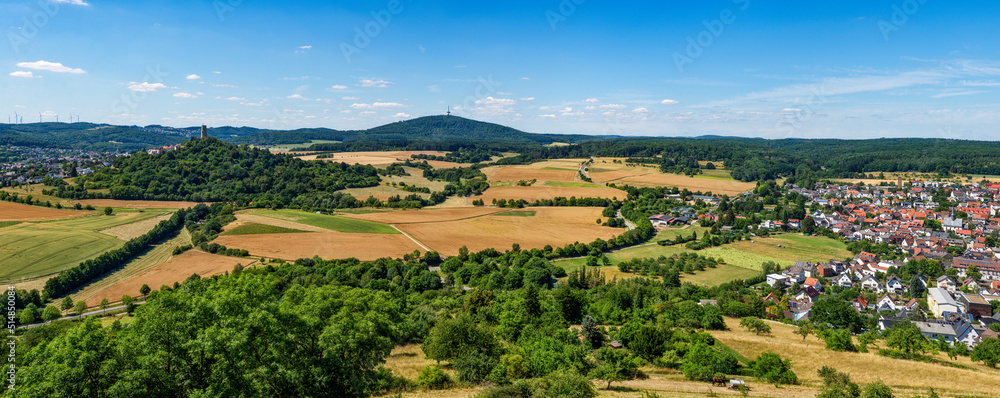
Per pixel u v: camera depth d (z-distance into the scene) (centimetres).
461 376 5916
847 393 5556
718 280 13112
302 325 4584
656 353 7056
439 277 13438
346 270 13162
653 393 5734
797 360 7019
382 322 5831
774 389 6066
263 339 4353
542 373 6334
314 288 7281
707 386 6194
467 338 6544
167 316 4106
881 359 6988
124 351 3756
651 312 9319
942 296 11106
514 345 7394
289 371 4153
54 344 3919
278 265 14100
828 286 12975
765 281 13150
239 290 5650
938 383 6244
